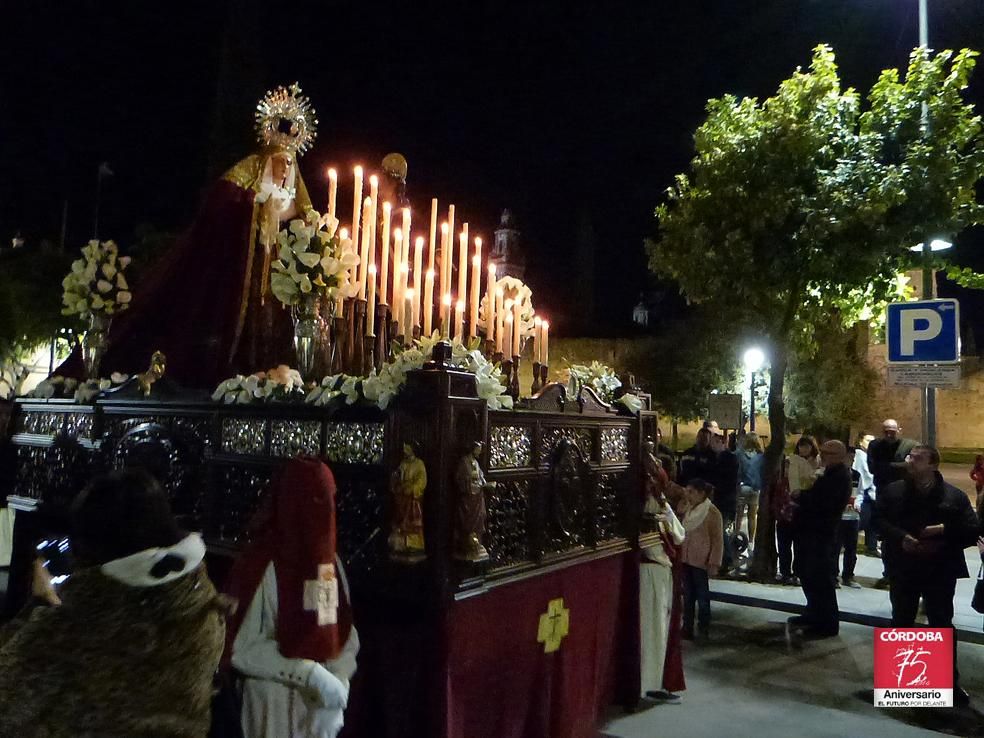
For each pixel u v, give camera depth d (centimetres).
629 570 500
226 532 389
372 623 336
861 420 2014
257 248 503
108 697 176
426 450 318
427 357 339
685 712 526
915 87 894
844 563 974
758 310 992
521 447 384
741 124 950
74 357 621
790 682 616
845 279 905
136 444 431
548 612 402
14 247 1501
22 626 189
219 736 246
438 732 308
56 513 500
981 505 737
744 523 1478
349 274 461
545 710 396
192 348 492
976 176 862
